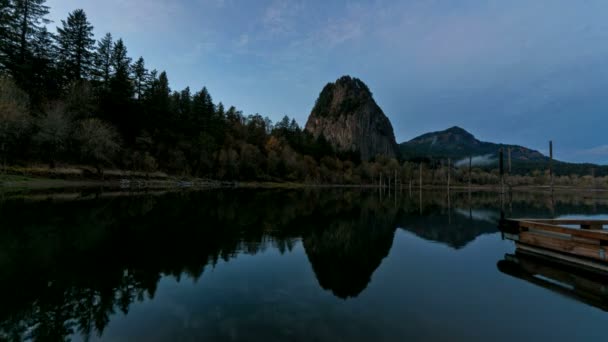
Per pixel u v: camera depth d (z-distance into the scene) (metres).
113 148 44.53
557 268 8.28
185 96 84.50
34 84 44.19
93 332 4.24
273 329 4.38
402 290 6.35
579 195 58.03
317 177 104.75
